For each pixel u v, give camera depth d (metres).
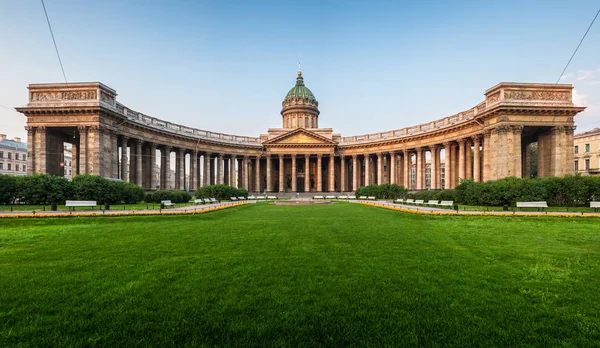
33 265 9.27
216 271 8.67
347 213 25.95
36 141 40.94
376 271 8.72
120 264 9.39
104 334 5.29
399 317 5.93
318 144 70.50
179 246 11.95
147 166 53.06
